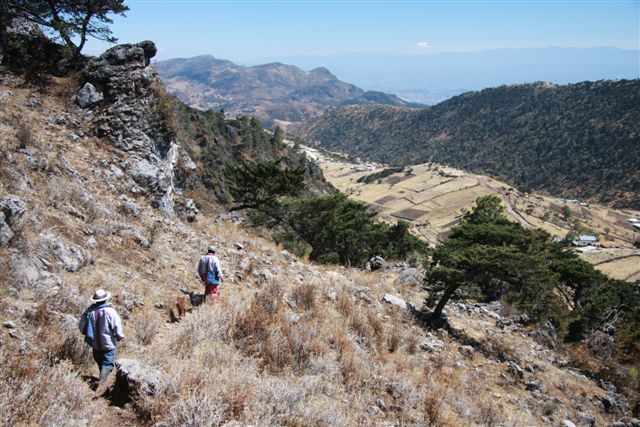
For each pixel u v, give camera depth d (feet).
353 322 39.40
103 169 48.98
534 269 50.96
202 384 19.83
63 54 61.41
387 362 34.78
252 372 23.68
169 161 64.23
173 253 41.70
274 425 18.75
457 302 64.59
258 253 54.65
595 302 85.20
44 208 33.04
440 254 56.18
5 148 36.88
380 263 80.48
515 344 54.39
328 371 27.94
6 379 16.24
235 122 541.34
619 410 46.29
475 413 31.81
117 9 63.98
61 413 15.81
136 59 60.34
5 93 51.78
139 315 27.40
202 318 27.78
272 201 93.20
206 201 157.58
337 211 100.99
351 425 22.43
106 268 31.53
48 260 27.27
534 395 41.34
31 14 63.21
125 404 18.52
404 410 26.73
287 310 35.99
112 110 56.34
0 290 22.40
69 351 20.63
